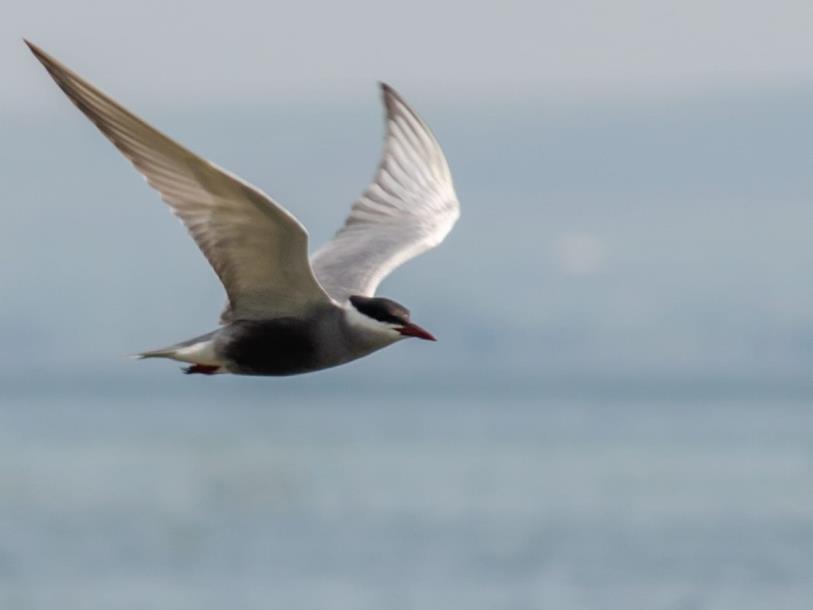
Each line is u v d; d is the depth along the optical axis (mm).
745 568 30188
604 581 29266
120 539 34062
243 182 11531
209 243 12016
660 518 35844
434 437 54906
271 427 59469
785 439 52031
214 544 33094
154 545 33344
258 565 31031
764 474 42688
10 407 73938
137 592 29047
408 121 14586
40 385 100125
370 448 50812
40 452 50281
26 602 28188
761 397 78500
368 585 29156
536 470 44469
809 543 32312
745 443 50875
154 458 48188
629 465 45281
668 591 28641
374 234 14117
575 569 30219
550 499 38875
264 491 40688
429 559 31422
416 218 14273
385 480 42688
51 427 59688
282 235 11945
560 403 75062
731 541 32906
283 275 12352
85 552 32531
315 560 31547
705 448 49500
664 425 58781
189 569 30750
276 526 35281
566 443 51906
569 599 27766
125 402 77875
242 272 12320
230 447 51250
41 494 40594
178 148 11375
